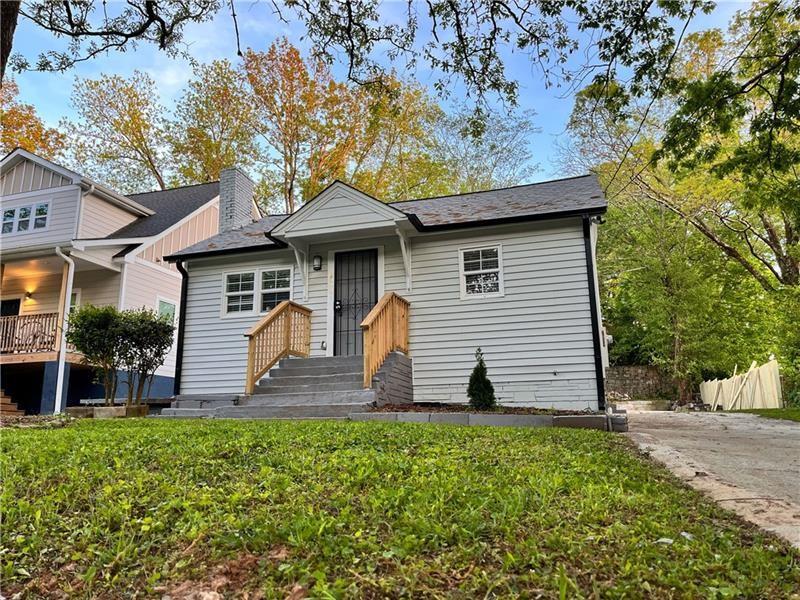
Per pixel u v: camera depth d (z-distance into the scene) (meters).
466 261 10.59
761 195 8.88
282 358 10.26
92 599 2.08
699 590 1.83
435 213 11.54
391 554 2.10
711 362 18.34
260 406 8.65
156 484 3.23
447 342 10.33
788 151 8.05
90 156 23.66
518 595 1.79
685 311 18.41
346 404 8.23
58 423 7.62
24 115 22.03
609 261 20.80
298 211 10.74
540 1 6.03
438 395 10.17
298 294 11.48
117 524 2.64
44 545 2.48
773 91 9.20
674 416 11.25
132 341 10.49
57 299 15.65
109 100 23.31
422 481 3.13
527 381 9.73
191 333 11.98
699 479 3.84
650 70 6.50
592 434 6.15
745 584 1.87
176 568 2.19
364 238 11.16
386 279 10.96
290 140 23.12
